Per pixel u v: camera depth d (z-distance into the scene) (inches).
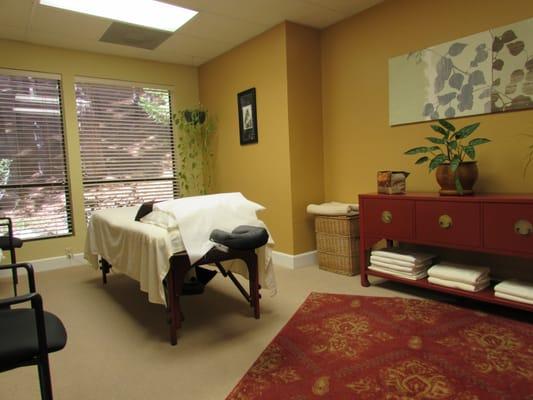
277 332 82.9
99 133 157.6
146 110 169.2
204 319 92.1
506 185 94.3
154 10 118.2
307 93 135.9
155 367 70.6
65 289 120.5
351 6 119.4
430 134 108.7
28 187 143.8
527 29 87.5
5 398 62.2
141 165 168.7
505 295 82.6
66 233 151.5
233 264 101.1
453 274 90.9
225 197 91.8
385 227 103.9
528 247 76.9
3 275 137.3
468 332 78.5
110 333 86.6
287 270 131.6
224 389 62.6
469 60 97.8
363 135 127.6
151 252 77.0
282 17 125.9
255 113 145.4
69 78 149.3
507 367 64.9
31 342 43.7
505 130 93.3
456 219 87.9
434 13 104.8
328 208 125.3
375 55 121.0
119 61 160.4
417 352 71.3
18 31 129.8
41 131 145.6
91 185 156.4
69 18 120.8
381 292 106.0
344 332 81.1
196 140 178.4
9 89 138.4
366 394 59.1
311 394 59.7
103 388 64.4
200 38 142.6
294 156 133.5
